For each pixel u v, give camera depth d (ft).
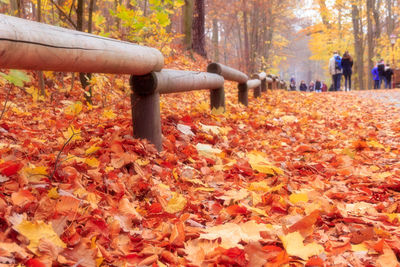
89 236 4.82
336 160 11.04
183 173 8.60
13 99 14.70
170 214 6.15
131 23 16.87
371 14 95.25
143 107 9.45
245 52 78.33
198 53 48.83
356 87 101.40
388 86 62.59
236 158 10.57
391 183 8.61
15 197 5.11
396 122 18.13
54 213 5.00
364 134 15.31
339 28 104.88
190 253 4.95
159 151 9.71
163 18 16.90
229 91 29.89
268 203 7.29
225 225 5.78
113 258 4.65
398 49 92.68
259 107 22.18
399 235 5.77
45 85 16.99
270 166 9.32
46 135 10.29
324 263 4.89
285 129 16.10
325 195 7.88
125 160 7.93
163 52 24.22
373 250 5.30
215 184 8.45
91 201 5.85
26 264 3.93
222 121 15.07
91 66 7.01
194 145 10.93
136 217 5.78
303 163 10.46
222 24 101.35
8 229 4.32
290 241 5.23
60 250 4.30
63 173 6.58
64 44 6.08
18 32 5.13
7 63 5.16
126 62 8.02
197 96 24.08
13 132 9.90
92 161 7.39
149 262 4.61
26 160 7.39
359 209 7.10
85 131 10.27
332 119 19.98
